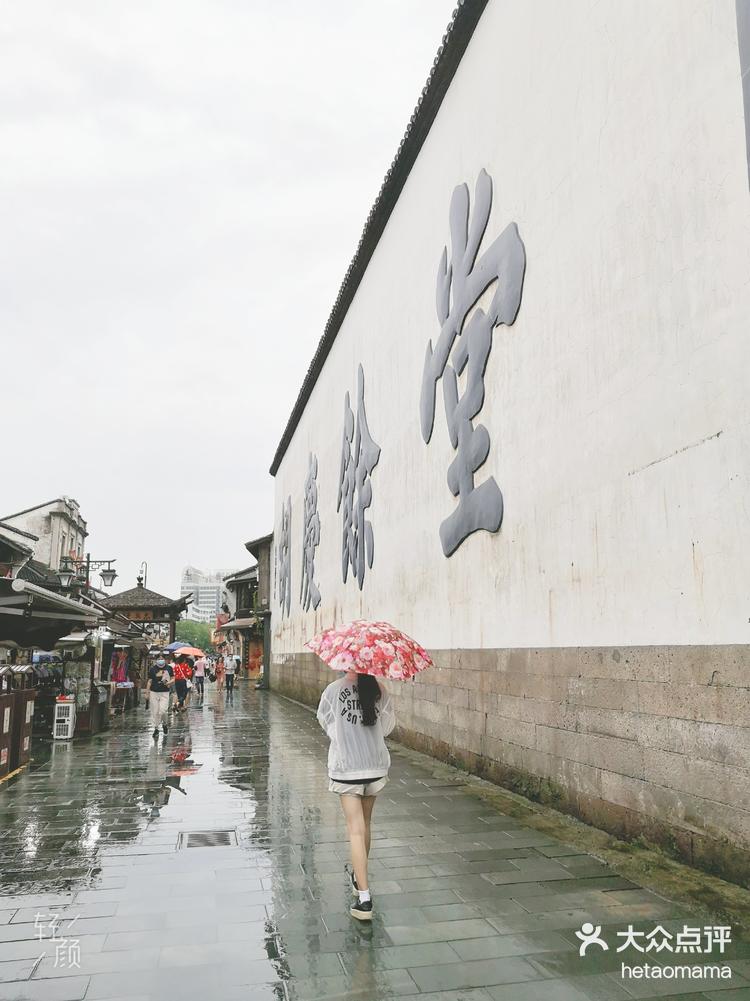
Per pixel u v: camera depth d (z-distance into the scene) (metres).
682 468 5.55
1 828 6.90
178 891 5.07
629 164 6.41
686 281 5.59
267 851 6.09
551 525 7.59
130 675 22.44
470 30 10.36
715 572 5.15
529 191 8.38
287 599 31.28
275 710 21.94
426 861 5.72
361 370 17.53
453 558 10.54
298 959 3.95
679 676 5.49
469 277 10.12
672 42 5.87
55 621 12.70
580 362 7.12
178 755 11.91
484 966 3.84
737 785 4.87
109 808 7.77
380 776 4.77
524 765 8.05
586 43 7.21
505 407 8.81
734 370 5.04
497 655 8.84
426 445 11.99
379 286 15.84
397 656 4.64
